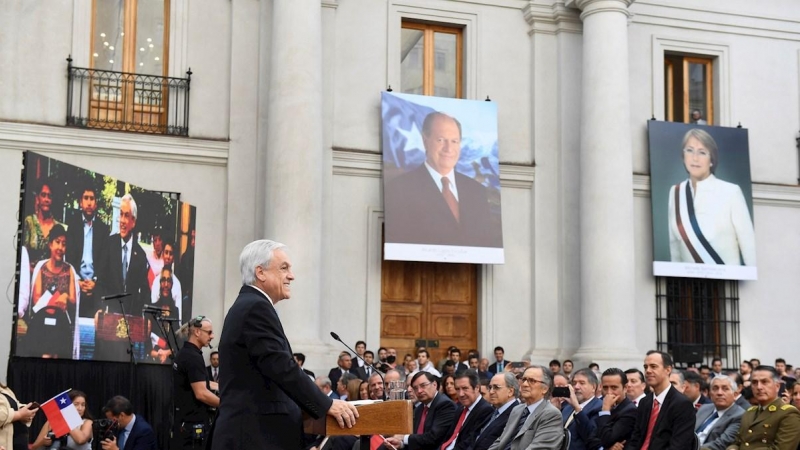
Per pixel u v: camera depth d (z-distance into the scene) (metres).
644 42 19.72
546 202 18.75
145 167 16.94
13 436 10.16
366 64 18.23
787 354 19.80
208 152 17.17
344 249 17.70
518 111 18.95
